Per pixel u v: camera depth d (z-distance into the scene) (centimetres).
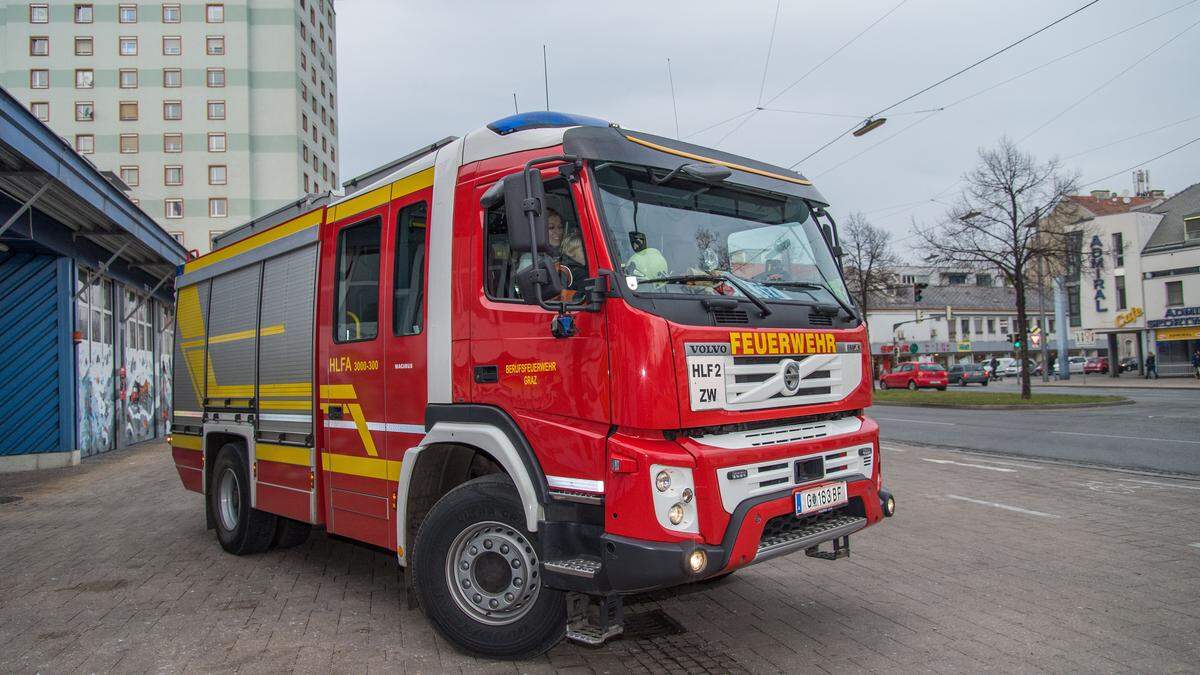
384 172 568
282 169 5375
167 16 5234
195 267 827
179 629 498
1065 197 2573
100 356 1784
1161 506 816
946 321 7400
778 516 397
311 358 588
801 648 441
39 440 1500
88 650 462
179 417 841
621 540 367
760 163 498
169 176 5197
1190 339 4409
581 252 402
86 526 889
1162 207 4766
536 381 414
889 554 647
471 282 453
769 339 418
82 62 5166
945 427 1850
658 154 432
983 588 547
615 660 431
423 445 463
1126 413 2042
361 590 589
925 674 398
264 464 649
